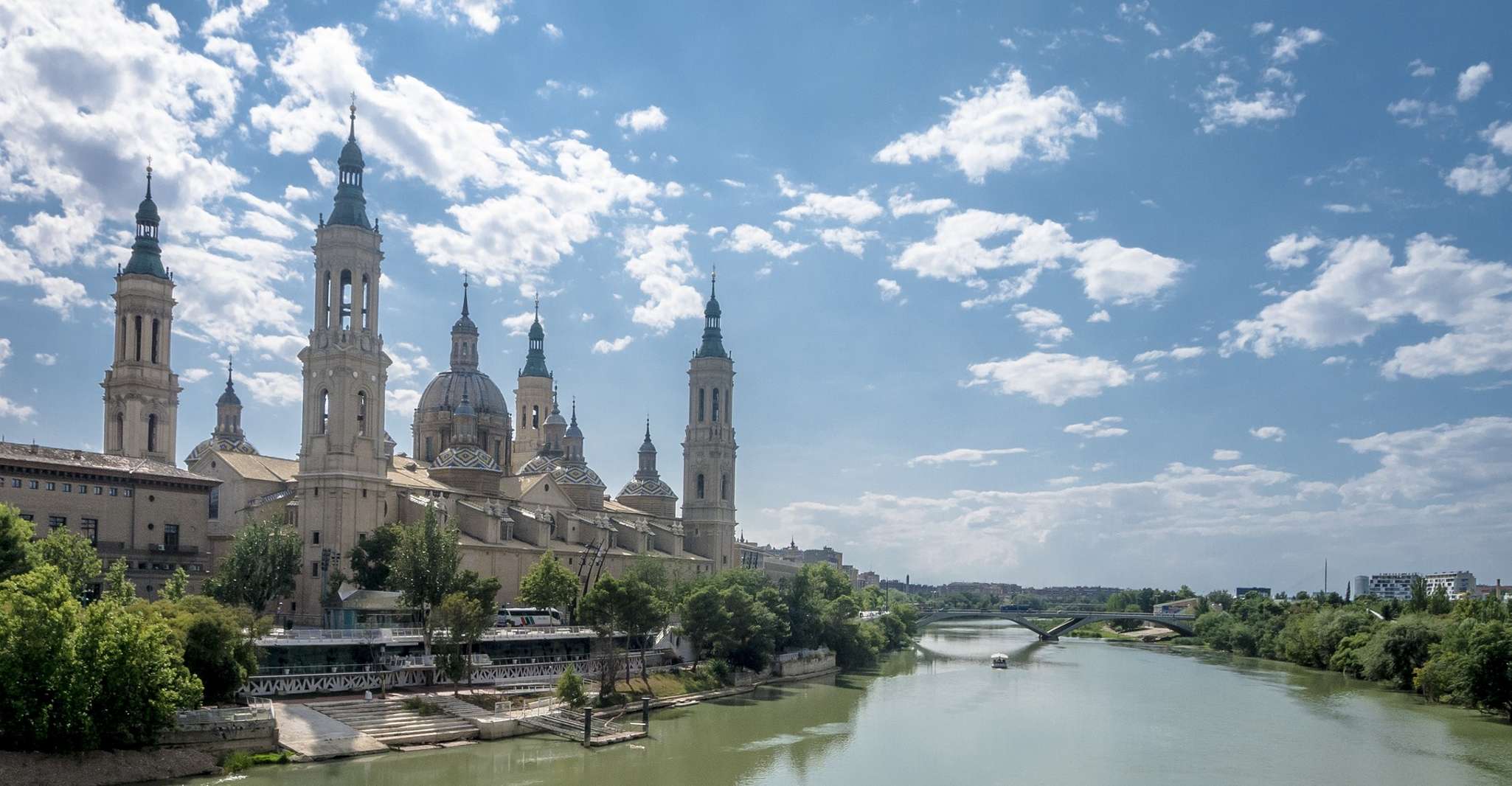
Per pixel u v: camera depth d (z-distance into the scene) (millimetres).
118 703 85188
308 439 152500
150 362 180125
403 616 138000
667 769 103438
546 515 184750
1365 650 190500
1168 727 136250
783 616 190250
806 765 108125
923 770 107438
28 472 129500
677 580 190750
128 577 137125
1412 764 111750
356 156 160000
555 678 136875
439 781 94125
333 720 105562
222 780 89062
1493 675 137875
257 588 126500
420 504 160750
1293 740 126500
